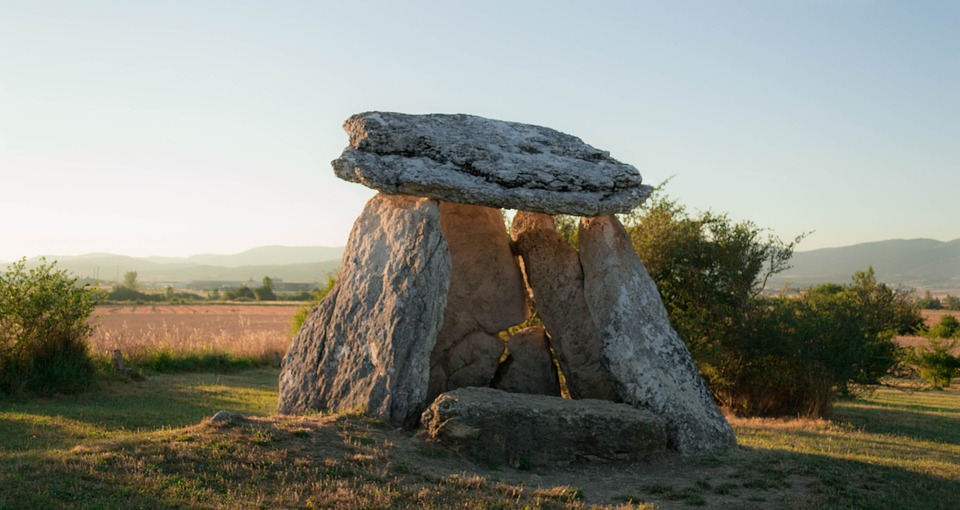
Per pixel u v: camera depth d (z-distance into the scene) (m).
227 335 36.84
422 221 13.88
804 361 20.31
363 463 10.17
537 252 16.19
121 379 19.52
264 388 21.19
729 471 11.93
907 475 11.69
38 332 17.17
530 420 11.87
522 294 16.36
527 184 14.23
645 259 21.66
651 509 9.52
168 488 8.67
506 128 15.70
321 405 13.41
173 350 26.09
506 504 9.13
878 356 21.83
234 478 9.22
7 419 13.26
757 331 20.72
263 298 130.38
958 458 14.16
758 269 22.06
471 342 15.70
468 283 15.96
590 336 15.55
